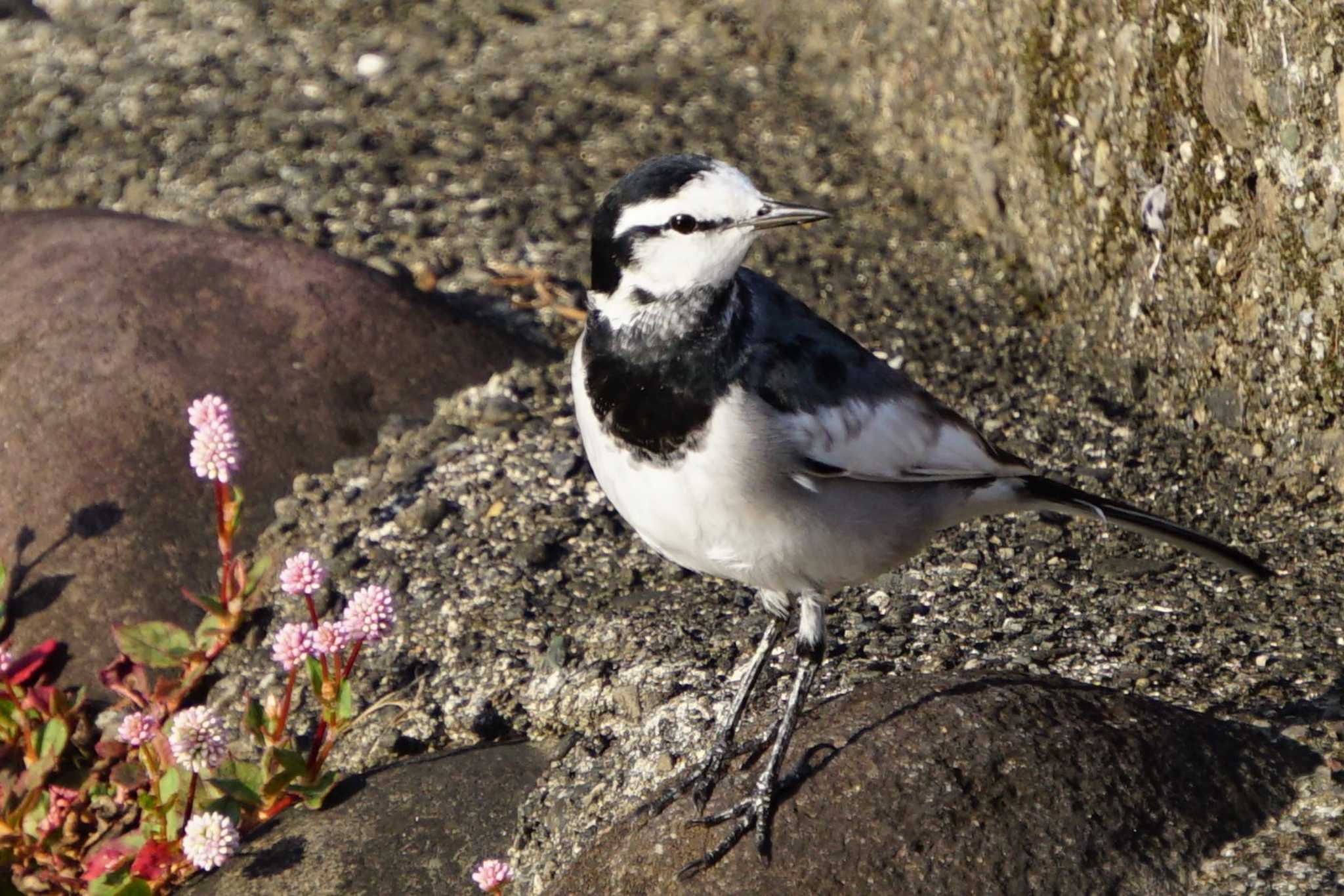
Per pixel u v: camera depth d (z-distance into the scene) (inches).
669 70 641.6
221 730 334.3
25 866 374.3
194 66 656.4
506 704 370.3
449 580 404.2
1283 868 272.4
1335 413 394.3
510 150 593.3
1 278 467.5
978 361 480.1
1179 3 419.8
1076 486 419.5
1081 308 484.4
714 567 302.2
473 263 529.7
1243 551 386.0
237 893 329.7
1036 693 299.4
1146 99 439.2
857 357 299.0
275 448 437.7
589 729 358.0
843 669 352.2
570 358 486.3
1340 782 294.5
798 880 270.4
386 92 634.8
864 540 297.9
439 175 577.6
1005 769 280.2
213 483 424.2
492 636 385.7
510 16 689.6
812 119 603.2
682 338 284.0
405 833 337.7
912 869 268.5
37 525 412.2
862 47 592.4
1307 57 375.2
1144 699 307.1
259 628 402.9
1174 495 412.8
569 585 400.5
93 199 573.3
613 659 367.2
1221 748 296.7
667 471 288.0
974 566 391.5
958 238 536.7
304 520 425.4
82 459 420.5
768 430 282.0
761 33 653.3
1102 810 276.4
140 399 432.1
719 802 287.4
